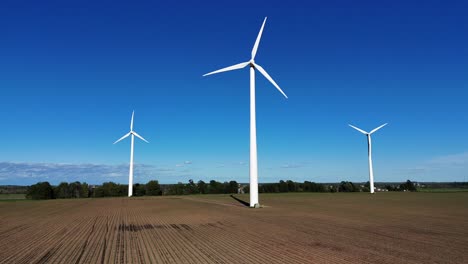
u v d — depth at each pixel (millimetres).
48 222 28672
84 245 17484
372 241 17953
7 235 21375
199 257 14484
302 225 24812
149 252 15578
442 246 16469
